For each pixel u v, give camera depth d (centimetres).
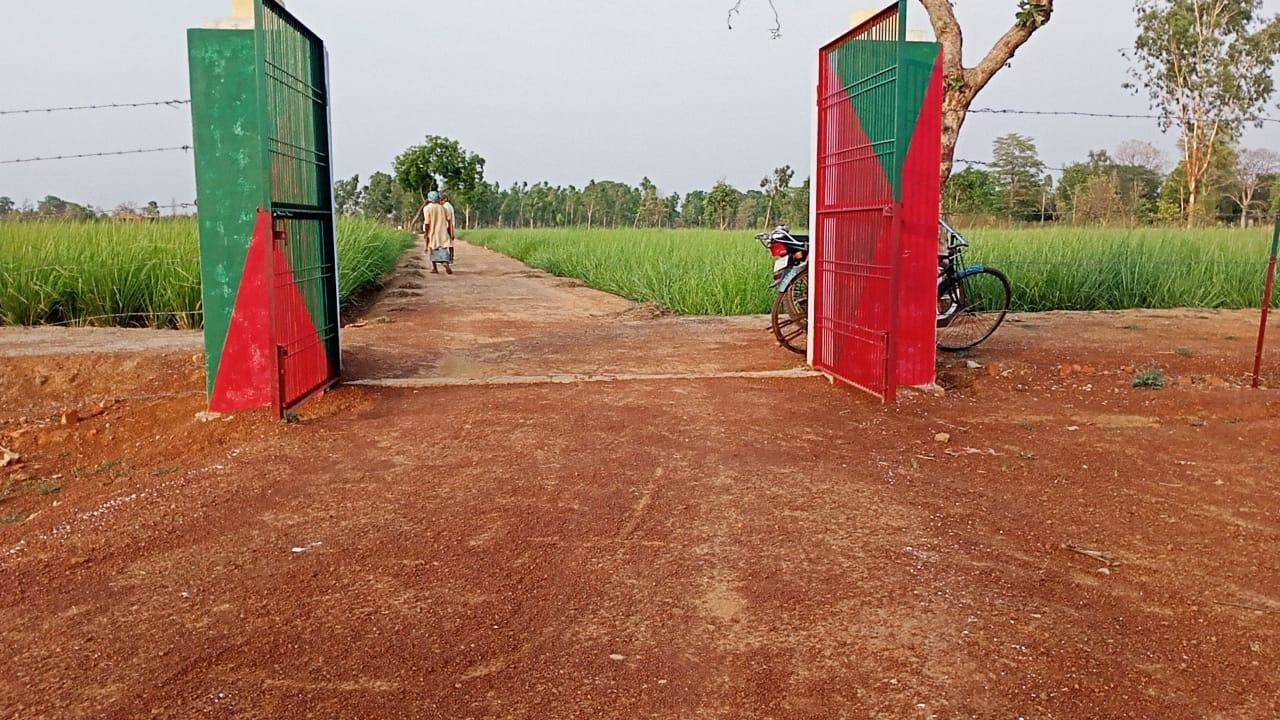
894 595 325
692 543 373
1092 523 404
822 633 297
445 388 667
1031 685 267
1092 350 833
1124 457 509
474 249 4372
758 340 909
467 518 402
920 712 253
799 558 358
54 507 460
